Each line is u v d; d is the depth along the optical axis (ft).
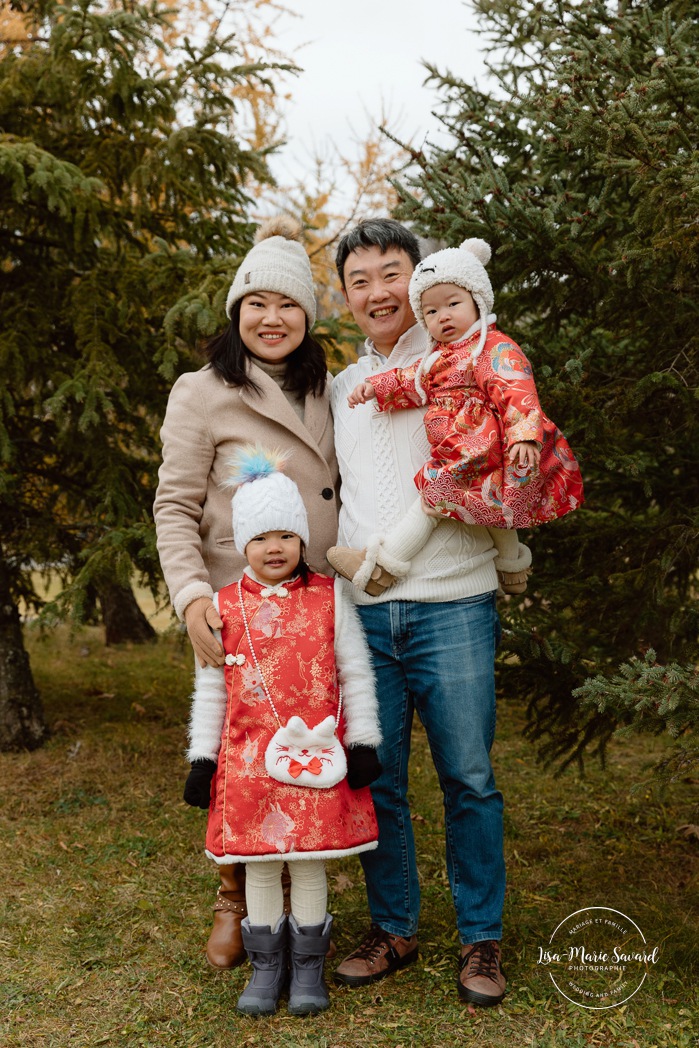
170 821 12.68
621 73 8.69
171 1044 7.30
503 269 9.30
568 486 7.36
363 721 7.41
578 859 11.27
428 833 12.23
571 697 9.95
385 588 7.82
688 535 10.30
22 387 14.94
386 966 8.23
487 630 7.92
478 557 7.82
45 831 12.23
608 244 10.11
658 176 7.91
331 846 7.13
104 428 15.03
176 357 13.38
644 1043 7.20
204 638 7.45
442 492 7.23
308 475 8.23
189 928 9.38
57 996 8.02
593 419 9.43
